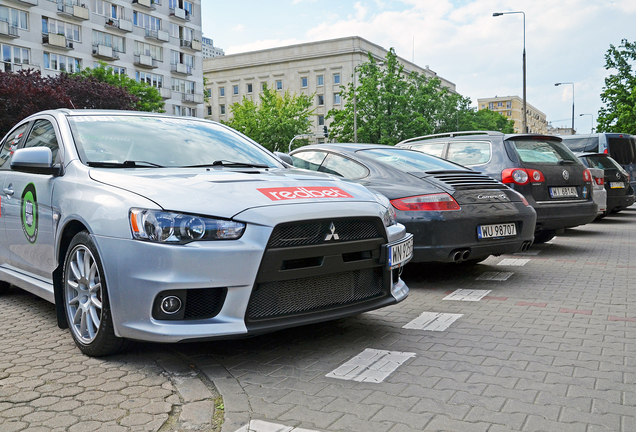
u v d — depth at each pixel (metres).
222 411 2.65
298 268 3.18
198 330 2.96
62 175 3.84
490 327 4.06
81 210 3.40
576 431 2.36
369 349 3.57
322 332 3.98
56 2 45.44
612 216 14.75
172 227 2.98
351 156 6.22
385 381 3.00
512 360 3.30
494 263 7.09
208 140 4.51
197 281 2.95
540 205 7.46
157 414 2.60
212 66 81.12
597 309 4.59
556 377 3.01
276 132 56.50
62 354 3.48
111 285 3.13
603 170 11.92
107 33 50.53
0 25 41.16
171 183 3.26
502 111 162.00
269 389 2.91
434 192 5.42
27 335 3.93
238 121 58.94
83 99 34.56
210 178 3.40
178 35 59.38
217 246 2.98
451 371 3.13
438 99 49.31
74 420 2.53
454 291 5.39
